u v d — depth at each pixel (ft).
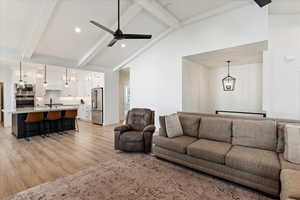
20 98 21.40
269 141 7.70
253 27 11.21
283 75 12.20
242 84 19.53
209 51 13.47
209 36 13.41
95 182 7.47
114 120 23.31
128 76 28.66
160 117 10.67
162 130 10.39
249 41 11.38
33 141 14.16
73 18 11.71
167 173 8.33
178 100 15.65
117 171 8.53
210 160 7.75
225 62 18.13
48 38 13.51
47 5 9.27
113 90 23.16
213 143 8.79
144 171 8.54
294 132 6.55
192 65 17.49
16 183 7.36
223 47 12.60
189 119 10.69
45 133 16.70
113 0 10.63
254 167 6.45
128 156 10.68
